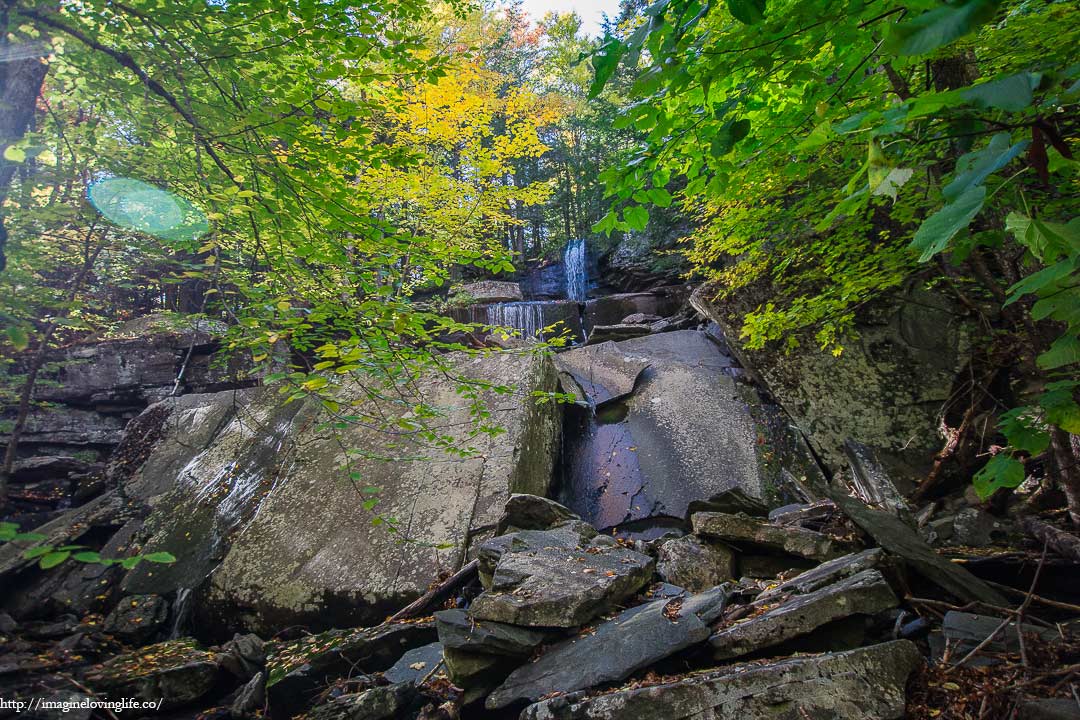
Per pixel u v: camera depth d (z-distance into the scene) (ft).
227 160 11.14
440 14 26.91
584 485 23.17
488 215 23.94
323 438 21.76
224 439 24.02
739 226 18.37
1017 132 3.89
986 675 8.68
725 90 6.88
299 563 17.13
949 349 20.71
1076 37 5.27
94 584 17.94
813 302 17.42
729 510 16.06
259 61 10.91
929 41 2.22
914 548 12.24
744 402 24.48
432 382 23.43
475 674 10.64
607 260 65.36
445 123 23.84
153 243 14.70
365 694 10.70
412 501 18.40
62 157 12.69
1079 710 7.30
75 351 30.86
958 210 2.74
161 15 9.76
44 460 27.53
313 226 10.83
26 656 13.21
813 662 8.51
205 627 16.47
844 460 20.76
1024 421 5.42
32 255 12.99
